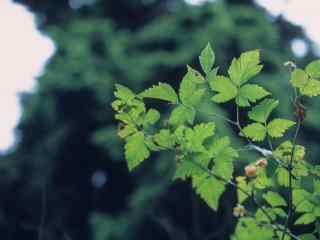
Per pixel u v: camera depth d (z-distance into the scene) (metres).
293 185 1.96
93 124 10.43
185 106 1.85
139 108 1.86
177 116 1.86
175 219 7.95
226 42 9.73
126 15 11.85
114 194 10.44
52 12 12.20
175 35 10.19
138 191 8.53
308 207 1.98
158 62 9.90
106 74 10.18
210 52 1.85
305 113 1.84
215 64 9.51
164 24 10.31
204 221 5.20
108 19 10.91
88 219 9.76
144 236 8.48
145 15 11.77
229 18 9.92
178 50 10.05
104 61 10.30
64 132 10.50
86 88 10.12
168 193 8.16
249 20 10.07
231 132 7.77
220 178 1.88
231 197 4.67
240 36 9.76
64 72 10.20
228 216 4.60
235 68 1.84
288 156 1.87
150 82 10.02
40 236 2.69
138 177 8.82
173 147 1.87
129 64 10.16
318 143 9.23
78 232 9.53
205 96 1.86
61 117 10.50
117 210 10.37
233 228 4.58
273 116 8.70
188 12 10.18
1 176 9.78
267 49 9.85
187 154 1.87
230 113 7.93
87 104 10.30
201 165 1.87
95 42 10.56
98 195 10.41
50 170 10.14
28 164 10.30
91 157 10.50
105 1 11.84
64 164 10.54
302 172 1.90
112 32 10.65
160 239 8.35
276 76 9.31
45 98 10.43
